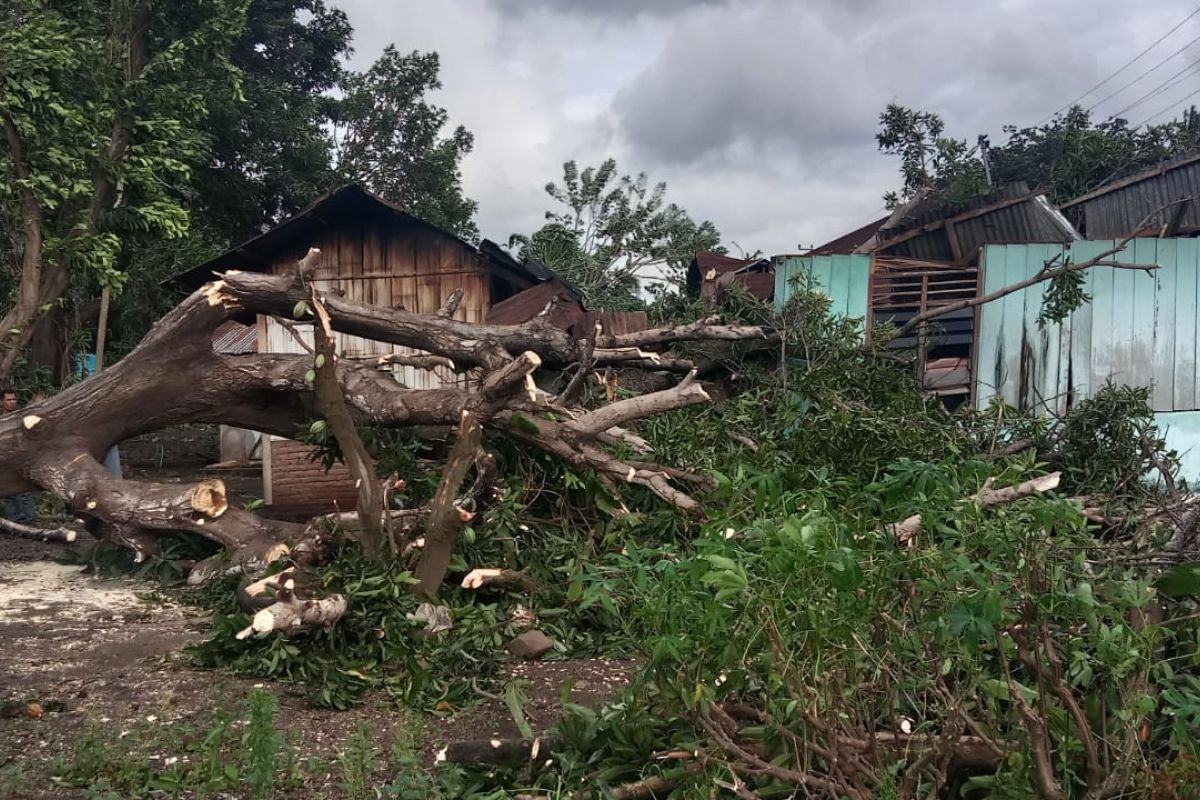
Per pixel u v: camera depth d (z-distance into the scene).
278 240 10.41
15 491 6.36
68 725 3.57
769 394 7.52
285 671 4.24
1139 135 16.91
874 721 2.67
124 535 5.95
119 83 10.45
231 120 15.89
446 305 7.21
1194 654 2.50
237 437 11.66
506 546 5.39
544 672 4.39
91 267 10.20
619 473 5.57
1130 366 8.24
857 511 3.16
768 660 2.45
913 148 14.74
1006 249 8.31
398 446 6.14
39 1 10.25
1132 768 2.39
